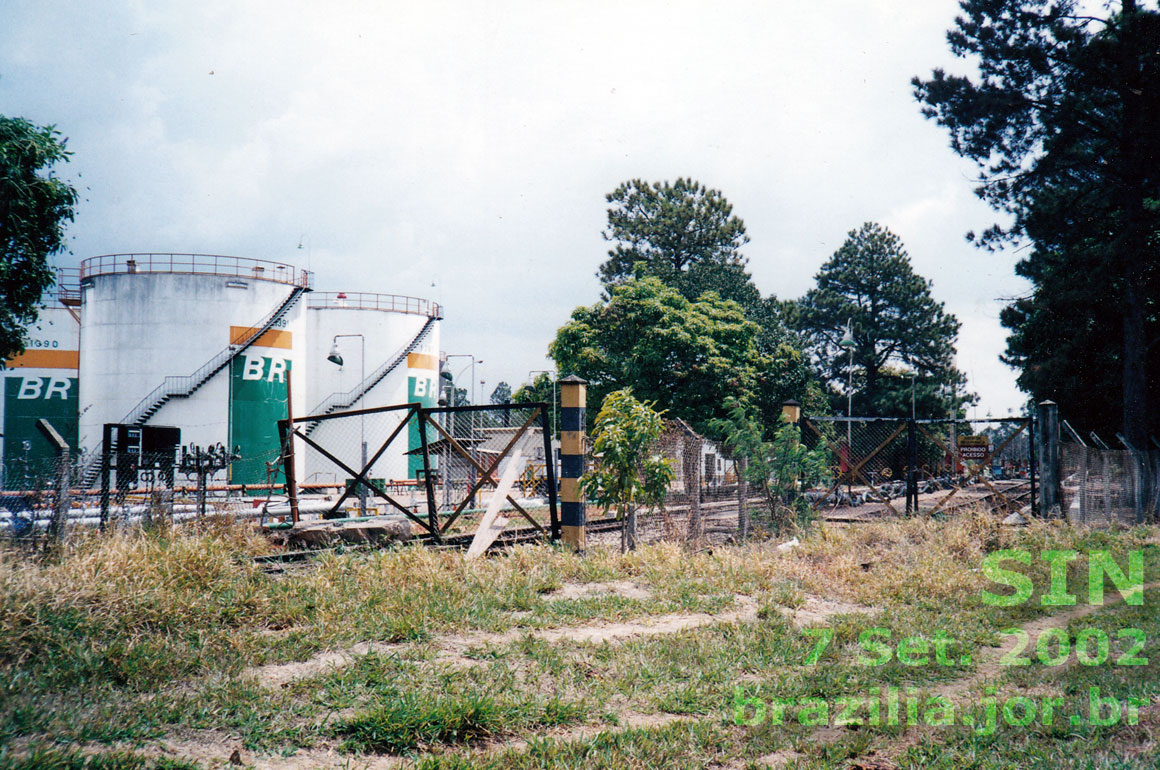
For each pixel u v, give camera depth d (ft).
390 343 154.71
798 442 47.44
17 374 133.39
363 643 20.42
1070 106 85.76
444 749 14.83
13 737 13.24
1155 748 15.72
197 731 14.52
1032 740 16.33
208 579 23.16
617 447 38.27
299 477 132.98
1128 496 61.46
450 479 60.70
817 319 237.66
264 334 129.39
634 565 33.65
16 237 63.77
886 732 16.78
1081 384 95.55
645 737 15.64
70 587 19.56
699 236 211.00
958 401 226.38
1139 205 85.20
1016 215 93.56
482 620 23.32
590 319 146.10
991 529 45.16
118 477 32.86
